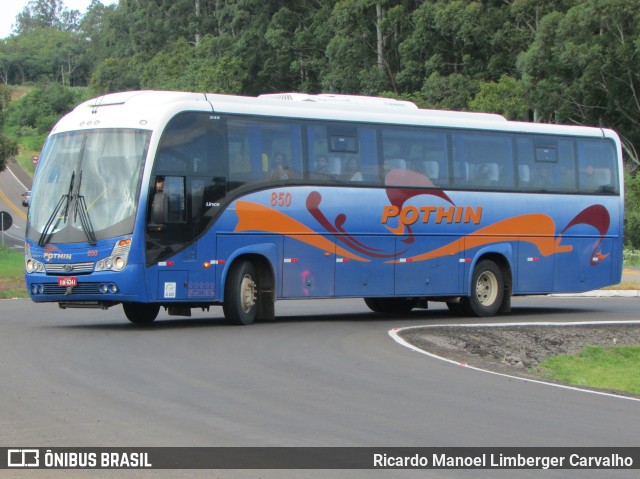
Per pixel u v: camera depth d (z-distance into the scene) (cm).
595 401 1505
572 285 3112
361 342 2164
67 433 1189
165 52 14062
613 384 1988
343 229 2641
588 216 3139
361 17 10706
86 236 2306
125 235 2284
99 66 15900
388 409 1388
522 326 2580
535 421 1327
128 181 2311
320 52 11619
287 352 1972
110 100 2461
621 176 3234
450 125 2864
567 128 3117
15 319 2686
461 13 9300
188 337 2195
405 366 1822
